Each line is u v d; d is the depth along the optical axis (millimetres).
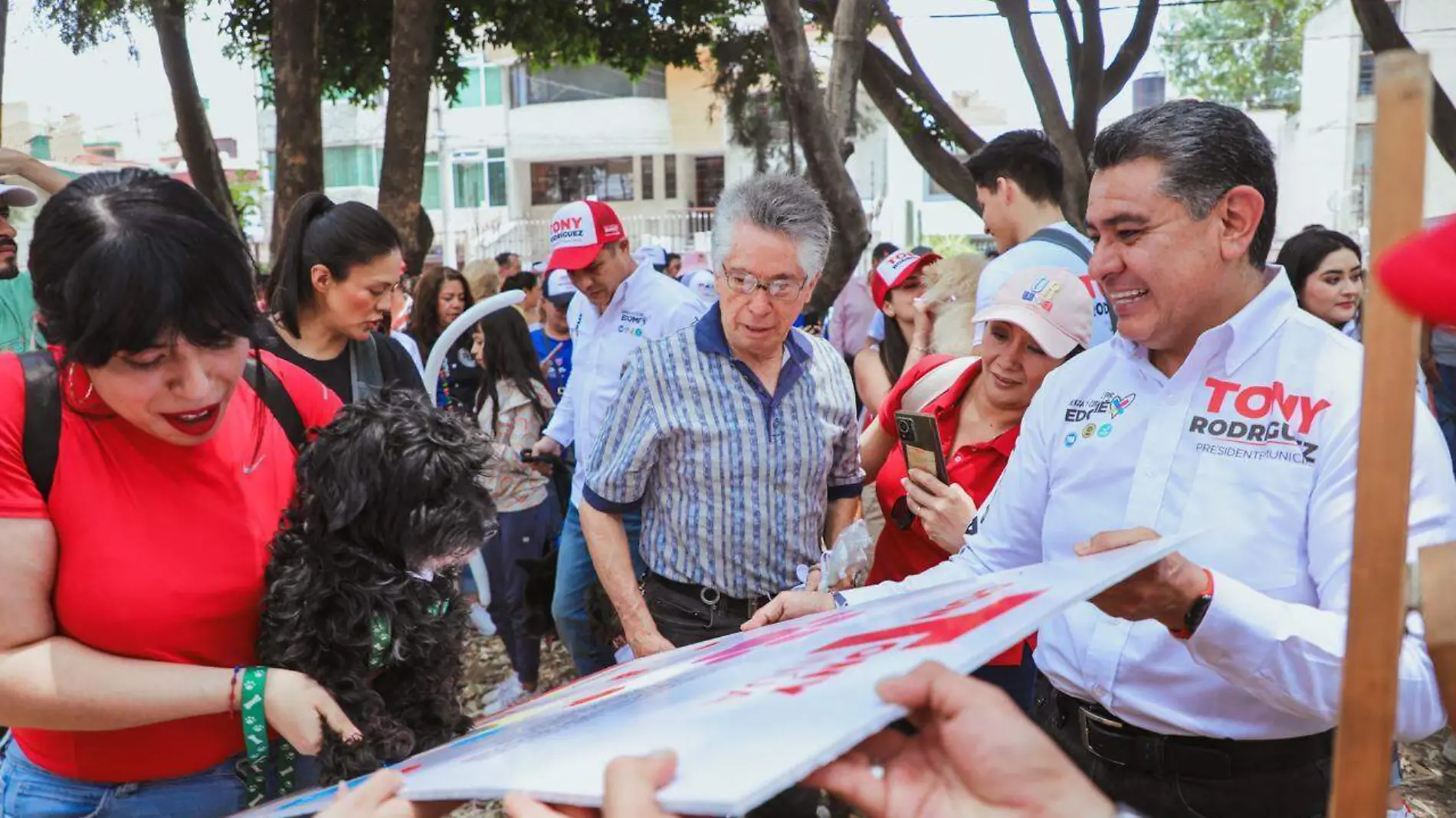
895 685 828
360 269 2832
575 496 4188
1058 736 2016
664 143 32344
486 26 11820
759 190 2580
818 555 2799
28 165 3875
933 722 1043
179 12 9211
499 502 4848
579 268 4129
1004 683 2730
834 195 6223
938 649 875
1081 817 935
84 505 1568
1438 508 1503
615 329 4215
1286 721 1728
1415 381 819
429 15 7512
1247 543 1691
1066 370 2023
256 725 1590
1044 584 1073
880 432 3125
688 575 2713
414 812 998
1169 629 1546
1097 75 9664
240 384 1809
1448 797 3727
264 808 1322
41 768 1714
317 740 1589
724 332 2682
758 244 2531
